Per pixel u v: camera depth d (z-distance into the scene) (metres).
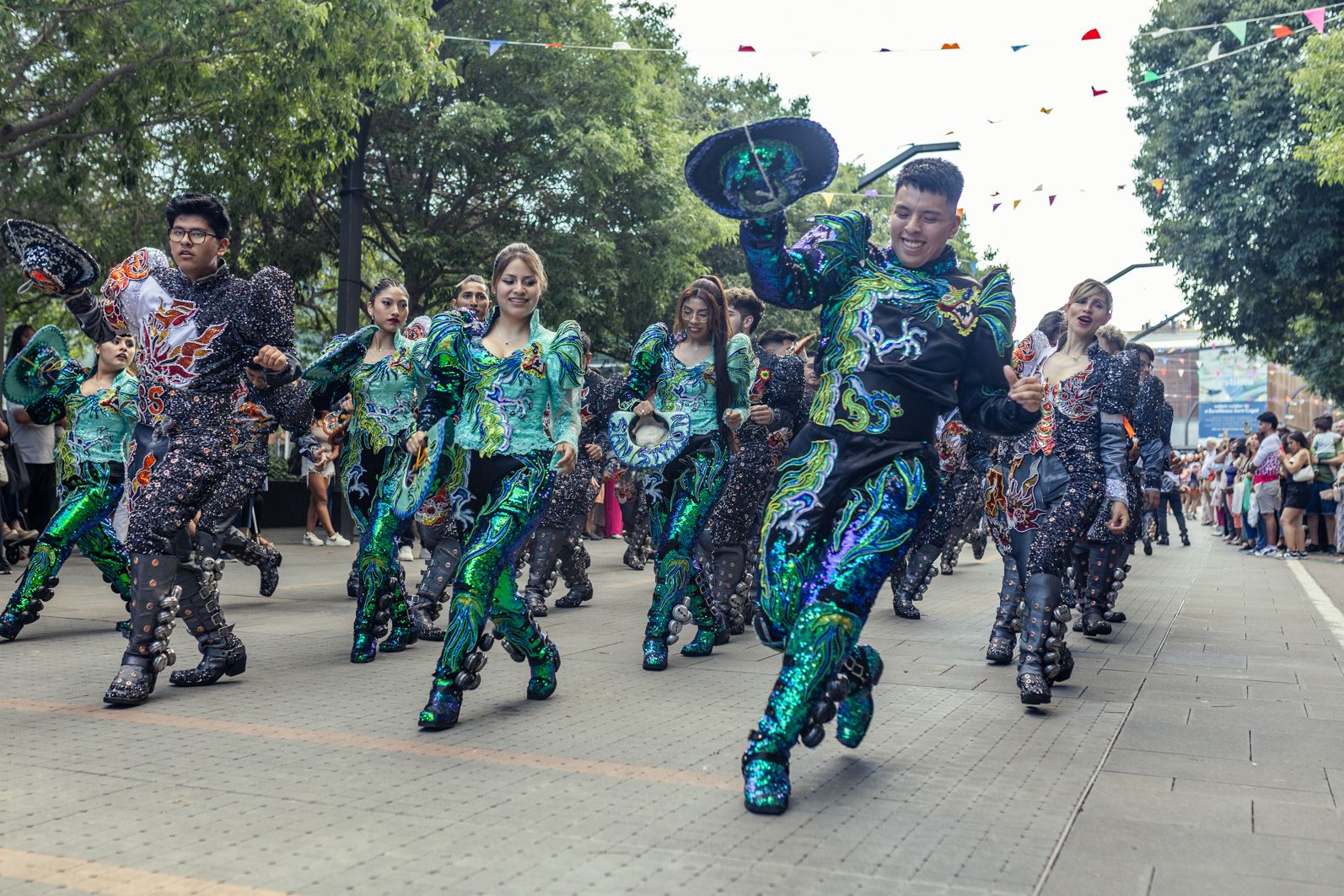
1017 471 5.72
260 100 12.60
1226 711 5.01
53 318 19.14
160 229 14.84
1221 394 77.12
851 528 3.57
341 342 6.04
